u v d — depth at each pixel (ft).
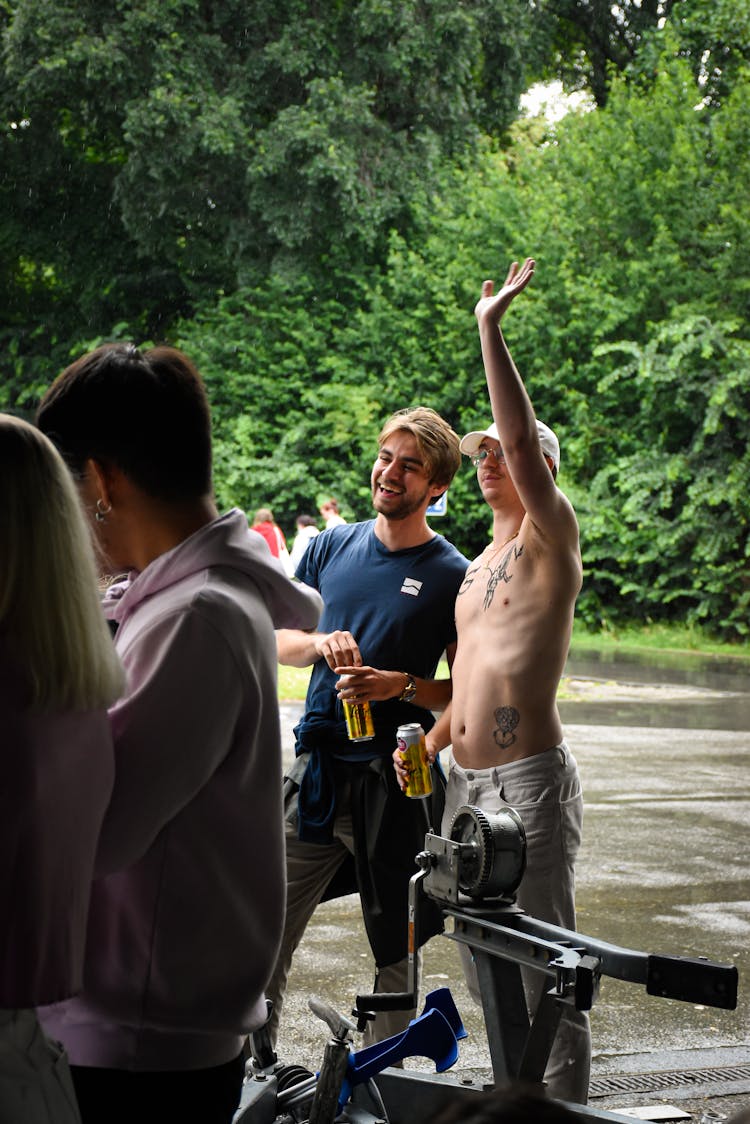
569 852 10.45
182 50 96.78
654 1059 13.60
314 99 94.99
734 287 83.56
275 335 97.81
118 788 5.30
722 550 81.87
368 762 11.27
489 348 10.05
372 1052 8.48
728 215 84.58
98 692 4.86
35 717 4.67
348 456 95.55
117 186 99.66
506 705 10.47
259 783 5.82
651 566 85.71
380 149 96.68
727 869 21.93
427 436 11.55
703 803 27.73
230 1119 6.02
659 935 17.94
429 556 11.77
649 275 86.17
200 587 5.68
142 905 5.59
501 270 90.27
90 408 5.84
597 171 90.27
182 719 5.43
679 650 77.97
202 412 6.05
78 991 4.92
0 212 111.96
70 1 96.43
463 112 102.01
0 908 4.63
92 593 4.93
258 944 5.86
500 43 106.73
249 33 99.50
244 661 5.64
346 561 12.05
